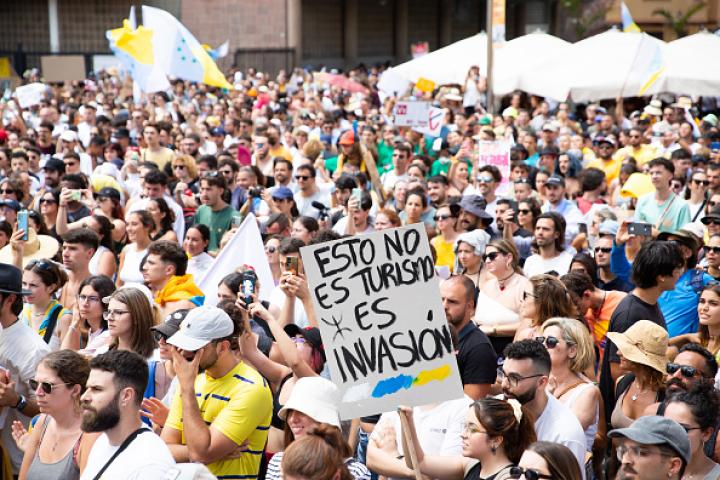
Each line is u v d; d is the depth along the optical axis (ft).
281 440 39.52
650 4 312.50
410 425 32.78
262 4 283.18
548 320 38.32
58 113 144.87
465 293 39.75
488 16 130.11
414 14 335.67
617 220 66.54
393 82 169.27
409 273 34.58
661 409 34.55
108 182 81.41
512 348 33.32
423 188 70.74
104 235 61.62
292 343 38.04
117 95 191.93
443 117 106.63
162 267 49.34
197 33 287.07
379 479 36.91
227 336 34.24
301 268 51.60
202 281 56.70
